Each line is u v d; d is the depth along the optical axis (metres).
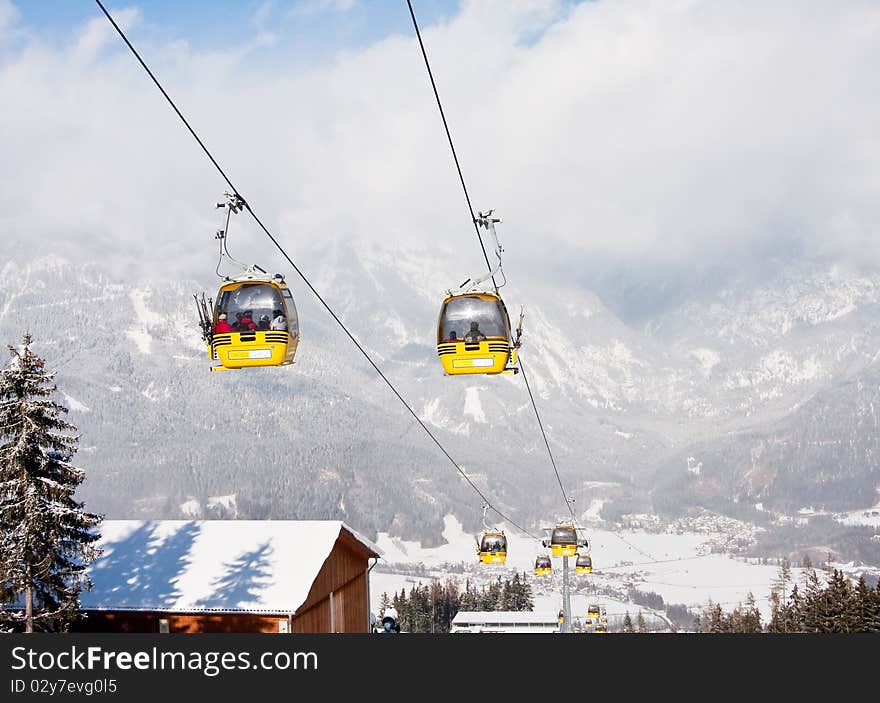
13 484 30.12
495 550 56.34
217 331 20.91
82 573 31.56
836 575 81.69
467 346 22.25
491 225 21.41
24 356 31.30
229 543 42.78
